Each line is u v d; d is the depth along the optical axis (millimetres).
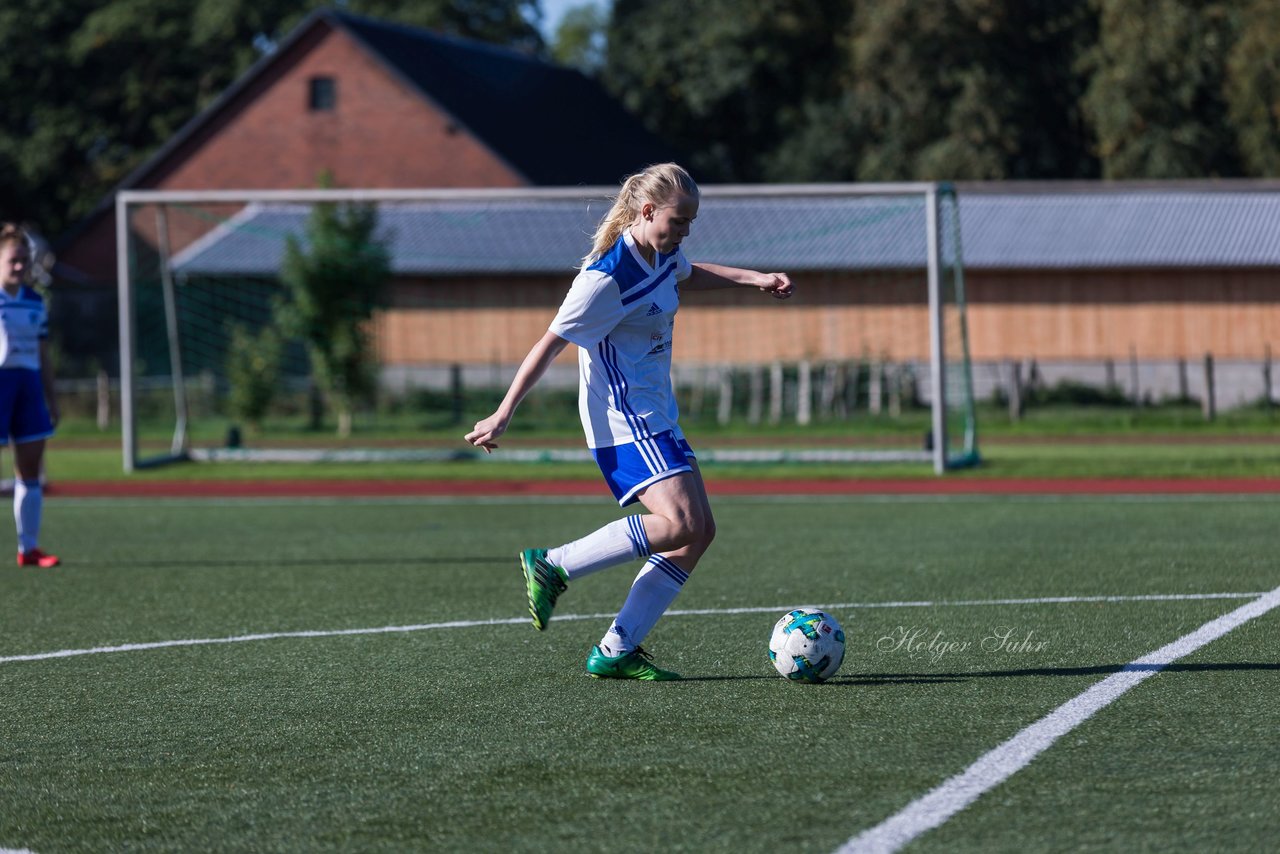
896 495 51156
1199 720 17297
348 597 28906
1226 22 152500
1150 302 117188
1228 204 124125
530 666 21469
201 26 176000
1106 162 156500
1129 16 153125
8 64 175250
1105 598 27031
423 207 126812
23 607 28078
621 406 19250
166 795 15047
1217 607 25766
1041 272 117875
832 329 115750
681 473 19328
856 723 17438
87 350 141375
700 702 18750
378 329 100188
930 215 58906
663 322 19312
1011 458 67938
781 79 190125
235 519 45500
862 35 166750
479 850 13070
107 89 180375
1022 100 162375
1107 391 108750
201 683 20688
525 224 124438
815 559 33562
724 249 116812
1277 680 19500
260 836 13641
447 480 61562
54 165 179125
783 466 65438
